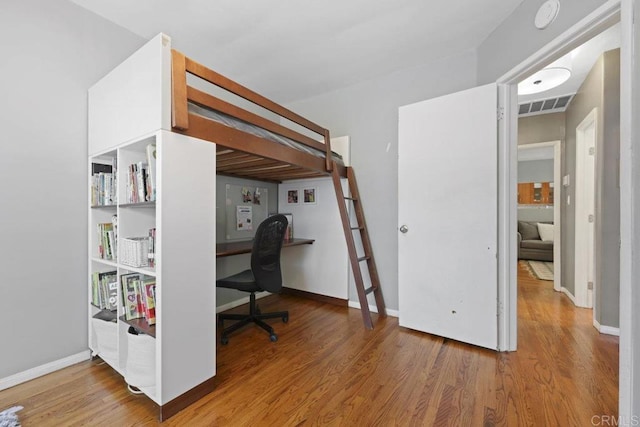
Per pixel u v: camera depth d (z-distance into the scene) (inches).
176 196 57.1
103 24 81.9
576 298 123.2
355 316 113.9
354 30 88.0
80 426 53.9
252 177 129.6
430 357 80.2
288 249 145.8
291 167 101.6
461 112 89.0
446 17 82.0
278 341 90.7
